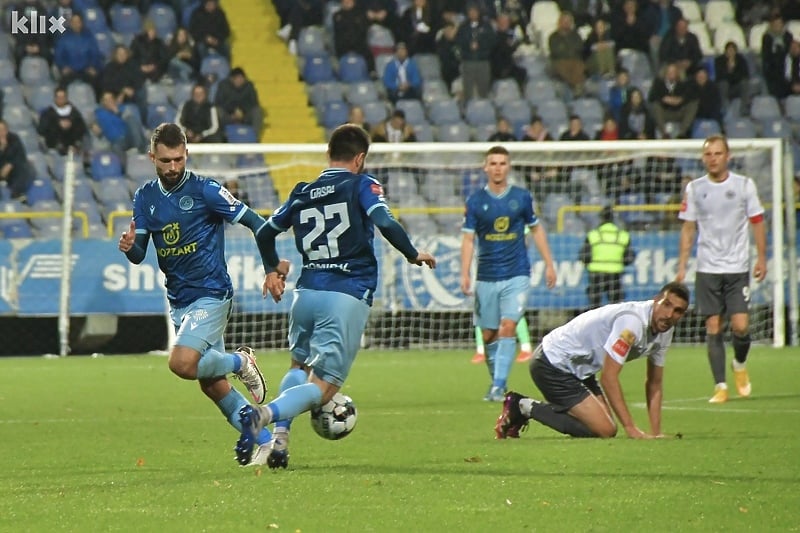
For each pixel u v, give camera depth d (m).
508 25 68.69
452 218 58.50
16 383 39.50
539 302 52.94
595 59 69.44
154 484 18.20
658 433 24.56
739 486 17.80
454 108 67.62
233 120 63.00
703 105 66.31
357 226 18.69
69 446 23.88
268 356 50.59
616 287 52.84
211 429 27.05
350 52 68.69
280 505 16.12
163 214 19.66
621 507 15.99
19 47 66.06
